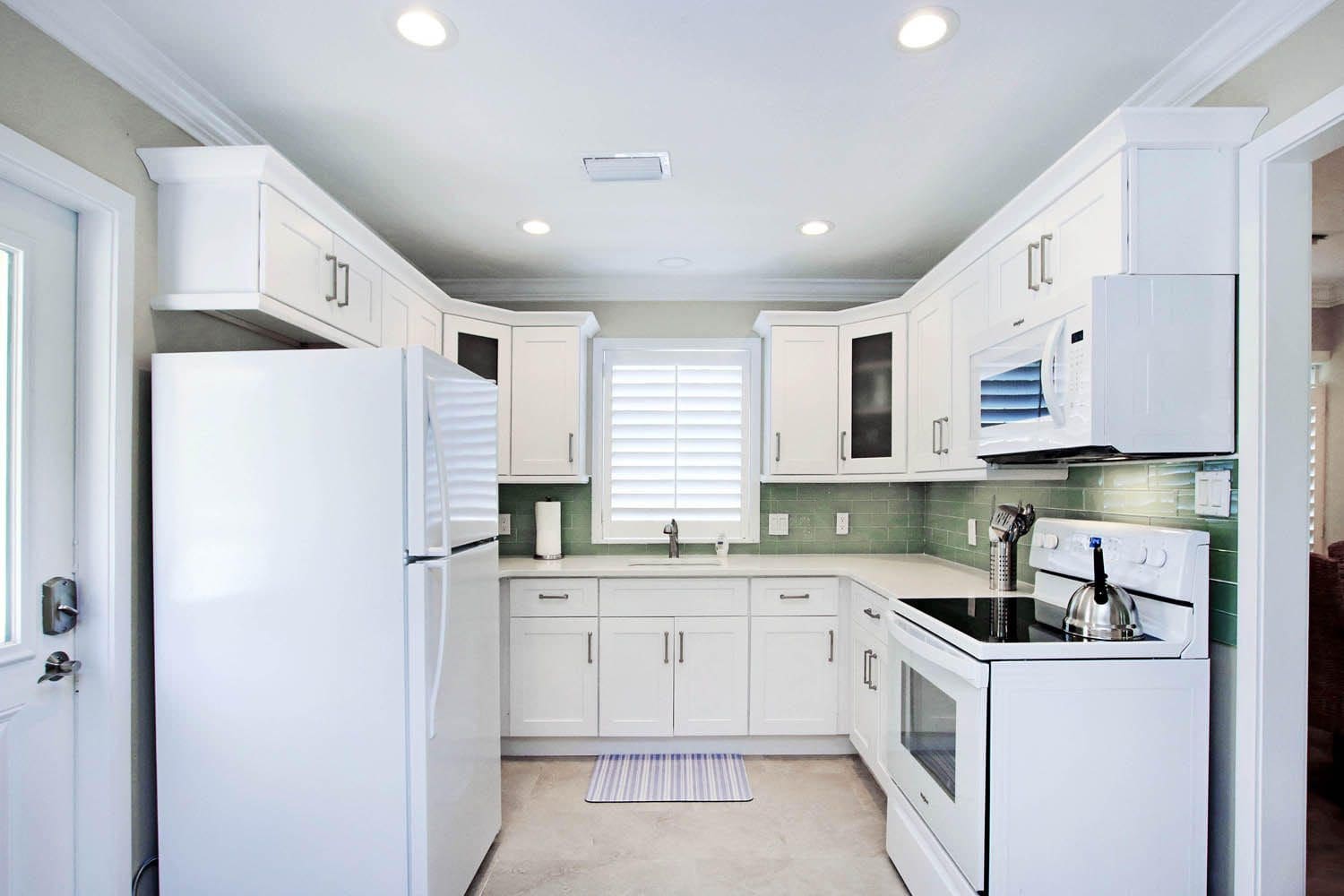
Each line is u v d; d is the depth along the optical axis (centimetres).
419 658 169
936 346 274
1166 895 162
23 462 150
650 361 367
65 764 159
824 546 366
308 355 171
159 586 172
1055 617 199
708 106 191
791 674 307
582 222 277
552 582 306
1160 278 161
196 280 178
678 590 307
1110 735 162
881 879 215
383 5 149
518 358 336
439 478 175
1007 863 160
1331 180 245
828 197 252
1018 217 204
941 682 181
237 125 199
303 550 170
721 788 276
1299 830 154
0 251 146
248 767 171
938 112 194
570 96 186
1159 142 159
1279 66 151
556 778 286
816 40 162
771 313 332
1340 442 408
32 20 144
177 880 171
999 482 284
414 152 219
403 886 168
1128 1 147
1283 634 153
